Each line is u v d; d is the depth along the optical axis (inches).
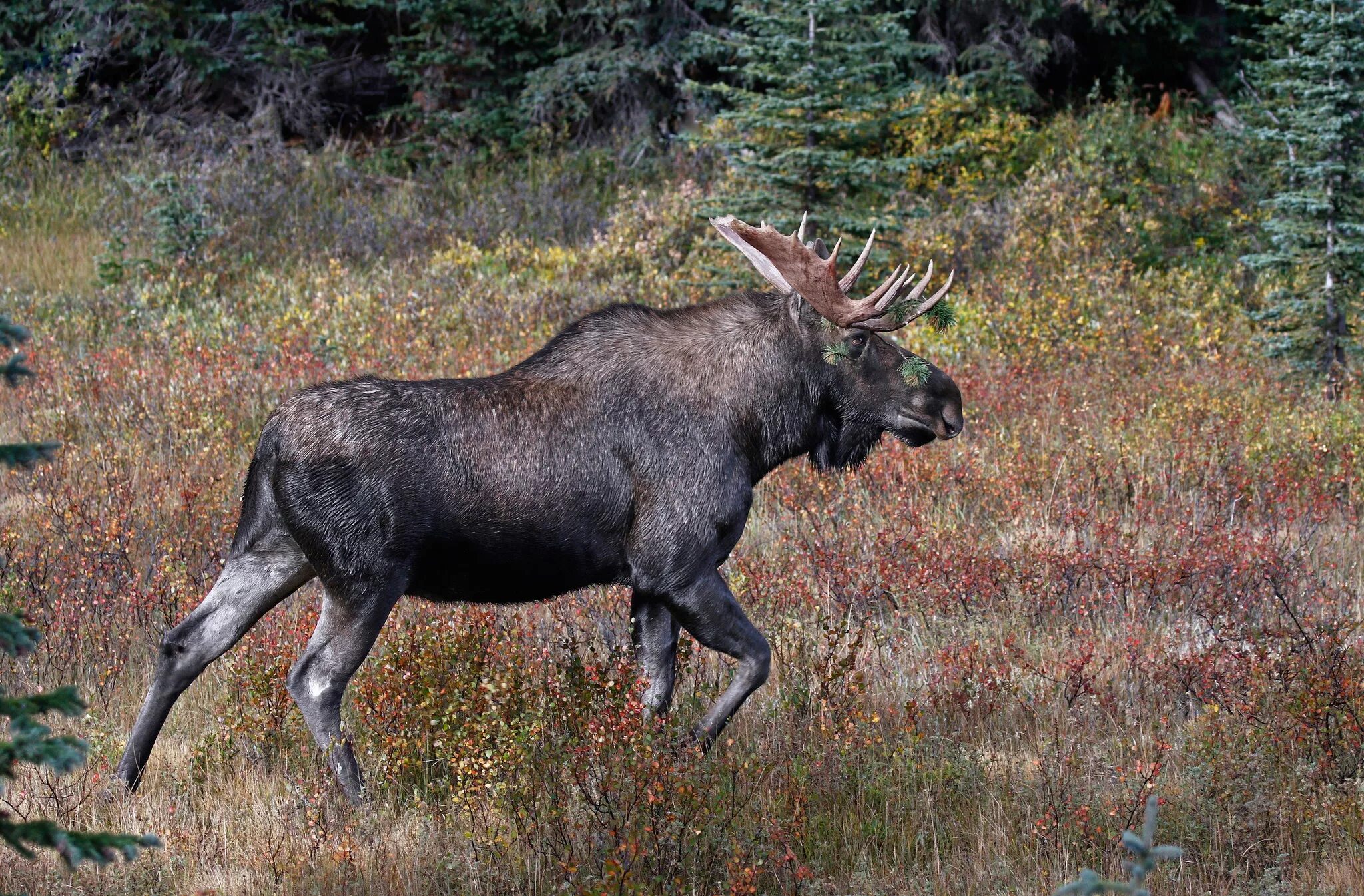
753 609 630.5
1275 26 1337.4
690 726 501.7
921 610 637.9
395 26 1934.1
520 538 472.4
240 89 1856.5
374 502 456.1
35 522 710.5
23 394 928.9
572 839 418.0
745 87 1777.8
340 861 409.1
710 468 493.4
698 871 404.5
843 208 1197.1
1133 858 415.2
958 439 893.2
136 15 1785.2
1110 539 714.8
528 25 1854.1
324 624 466.0
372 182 1672.0
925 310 509.7
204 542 700.7
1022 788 457.4
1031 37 1834.4
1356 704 494.9
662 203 1494.8
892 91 1259.8
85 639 575.2
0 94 1765.5
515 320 1155.3
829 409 530.0
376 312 1155.9
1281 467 826.8
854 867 420.8
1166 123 1844.2
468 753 454.0
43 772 461.4
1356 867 406.6
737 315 513.3
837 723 499.2
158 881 400.8
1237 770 450.0
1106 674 571.2
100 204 1539.1
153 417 888.3
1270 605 636.7
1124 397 985.5
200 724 527.2
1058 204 1457.9
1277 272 1210.0
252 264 1370.6
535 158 1782.7
